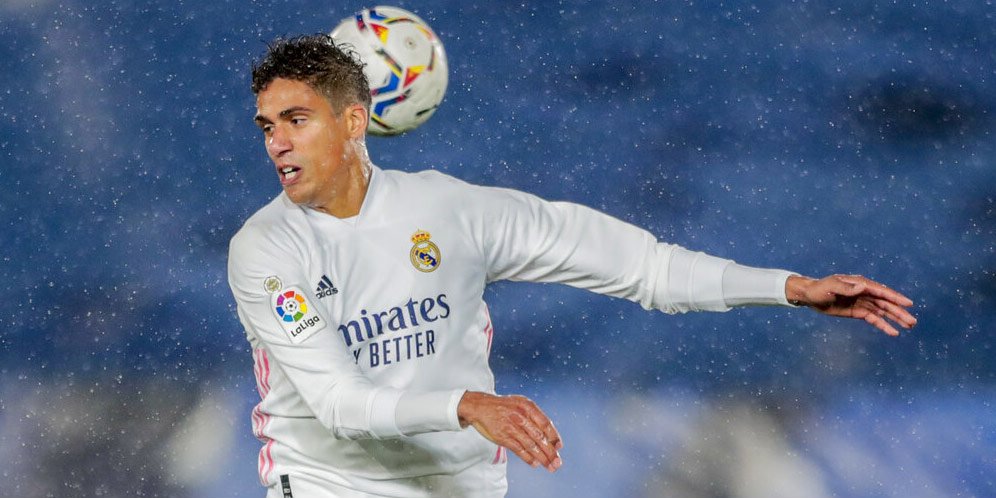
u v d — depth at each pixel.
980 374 26.52
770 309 27.91
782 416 25.16
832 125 35.19
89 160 32.69
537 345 27.31
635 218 32.50
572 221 12.23
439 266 11.65
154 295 28.86
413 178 11.98
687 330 27.58
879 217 31.88
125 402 25.59
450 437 11.80
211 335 27.81
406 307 11.54
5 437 24.31
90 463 23.56
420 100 12.69
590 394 25.92
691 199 32.97
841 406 25.48
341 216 11.58
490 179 33.66
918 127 35.06
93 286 29.16
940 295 29.25
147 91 34.72
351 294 11.47
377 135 12.86
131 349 27.28
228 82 35.41
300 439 11.91
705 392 25.80
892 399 25.59
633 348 27.23
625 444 24.12
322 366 10.85
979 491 23.00
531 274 12.33
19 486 22.97
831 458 23.83
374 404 10.45
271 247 11.27
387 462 11.68
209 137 33.56
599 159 34.22
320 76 11.12
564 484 22.64
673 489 22.77
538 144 34.72
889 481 23.22
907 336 27.59
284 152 11.13
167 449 24.12
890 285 29.89
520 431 9.80
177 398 25.80
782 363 26.61
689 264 12.16
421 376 11.59
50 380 26.20
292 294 11.03
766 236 31.55
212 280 29.42
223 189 32.25
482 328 12.13
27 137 32.91
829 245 31.12
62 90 34.50
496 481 12.29
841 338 27.33
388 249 11.57
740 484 23.06
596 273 12.23
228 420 25.11
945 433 24.62
